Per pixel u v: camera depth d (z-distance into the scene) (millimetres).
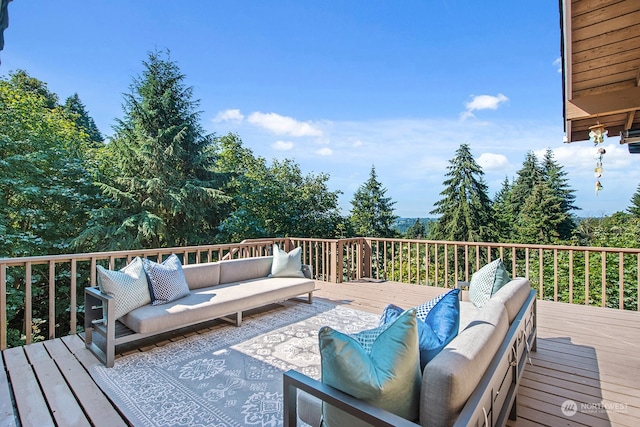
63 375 2475
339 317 3875
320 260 8102
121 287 2871
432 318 1620
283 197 11805
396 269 11812
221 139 13266
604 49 2994
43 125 9070
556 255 4527
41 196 8445
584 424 1877
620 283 4164
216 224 11703
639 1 2574
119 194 9773
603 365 2605
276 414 2016
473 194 17750
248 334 3322
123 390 2270
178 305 3158
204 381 2400
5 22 1084
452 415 1104
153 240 10492
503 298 1952
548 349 2916
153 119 10719
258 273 4559
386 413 1054
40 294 8289
